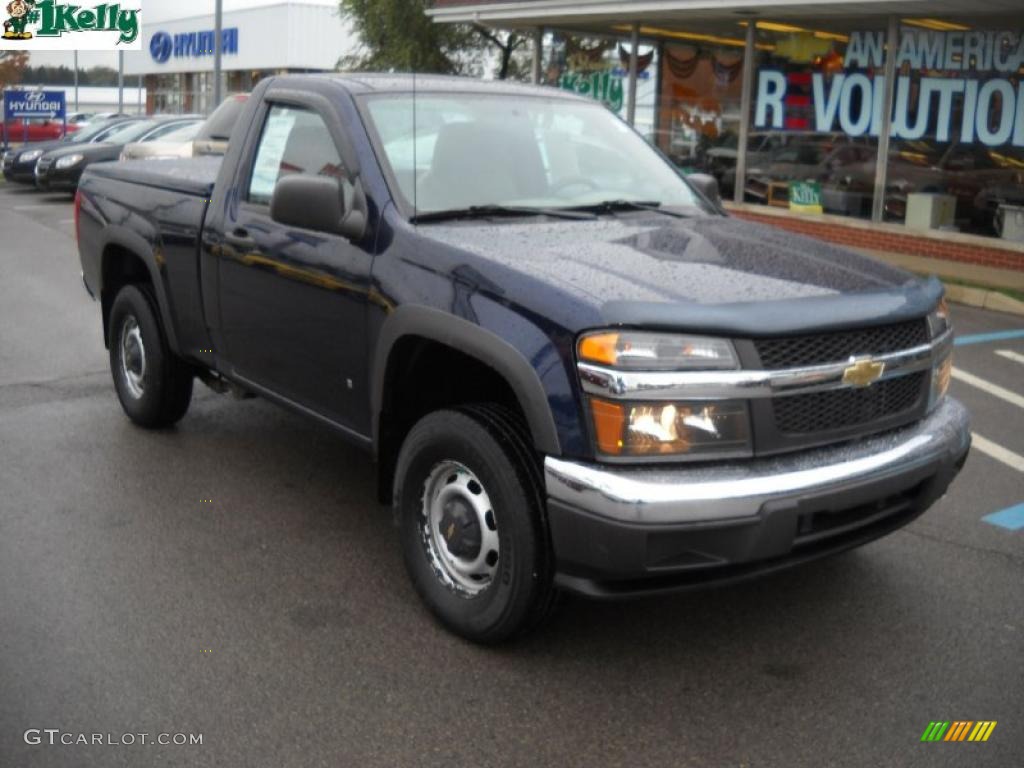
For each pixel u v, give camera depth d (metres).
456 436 3.74
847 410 3.60
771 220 15.59
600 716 3.47
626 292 3.46
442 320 3.80
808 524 3.48
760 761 3.24
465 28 25.34
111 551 4.66
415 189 4.33
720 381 3.34
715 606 4.26
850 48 14.41
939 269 13.17
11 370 7.84
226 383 5.76
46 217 19.19
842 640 3.99
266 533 4.90
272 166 4.97
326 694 3.57
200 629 3.99
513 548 3.62
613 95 17.70
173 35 45.38
